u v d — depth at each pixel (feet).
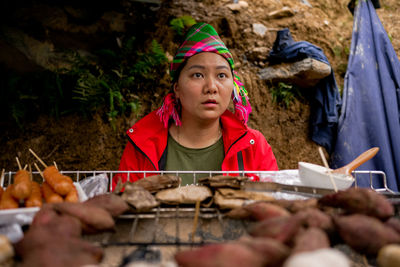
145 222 3.70
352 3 21.52
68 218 2.78
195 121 7.45
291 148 16.47
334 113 15.94
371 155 4.18
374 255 2.49
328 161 16.40
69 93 14.53
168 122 8.03
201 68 6.70
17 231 2.84
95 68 15.37
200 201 3.69
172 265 2.09
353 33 15.72
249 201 3.59
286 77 16.55
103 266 2.46
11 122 13.85
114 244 2.65
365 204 2.88
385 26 21.20
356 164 4.18
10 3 14.47
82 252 2.33
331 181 3.85
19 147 13.65
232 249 2.09
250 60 17.93
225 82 6.87
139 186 3.78
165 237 3.59
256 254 2.11
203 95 6.75
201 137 7.64
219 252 2.08
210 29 6.97
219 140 7.82
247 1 20.31
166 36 17.25
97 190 4.46
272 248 2.16
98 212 2.98
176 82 7.45
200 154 7.67
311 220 2.66
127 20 17.15
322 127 16.55
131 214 3.55
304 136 16.76
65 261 2.17
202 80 6.74
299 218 2.64
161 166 7.56
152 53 15.79
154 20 17.74
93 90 14.38
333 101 16.25
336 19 21.39
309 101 17.10
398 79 14.94
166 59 15.97
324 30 19.85
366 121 14.80
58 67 14.61
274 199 3.70
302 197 3.82
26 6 14.84
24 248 2.36
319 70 15.75
